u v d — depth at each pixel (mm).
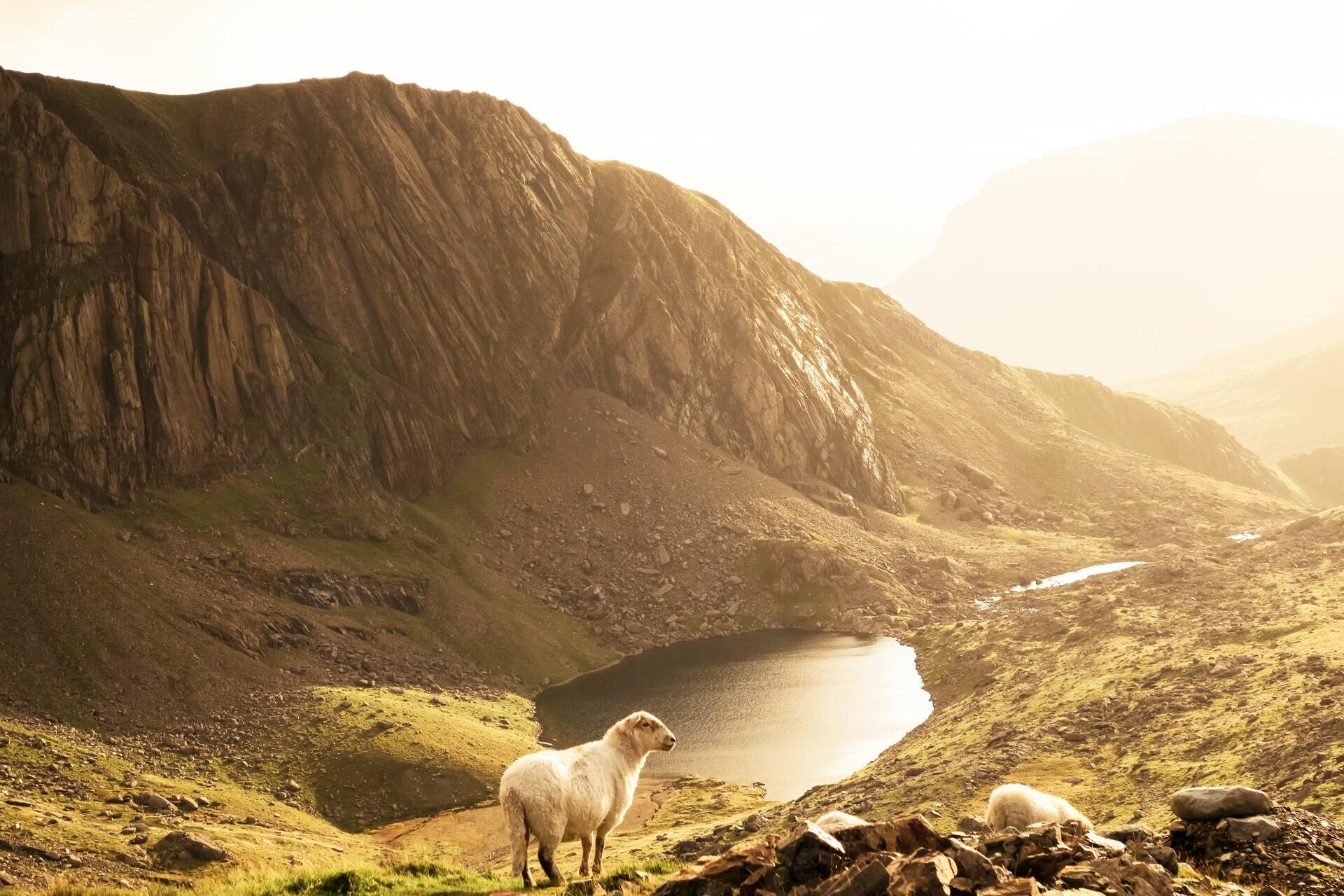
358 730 129500
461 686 159750
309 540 185875
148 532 167625
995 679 130125
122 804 101250
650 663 178500
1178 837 22656
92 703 126062
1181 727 80875
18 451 165500
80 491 167875
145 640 139375
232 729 128375
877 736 128375
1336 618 104438
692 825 97125
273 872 27953
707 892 16453
